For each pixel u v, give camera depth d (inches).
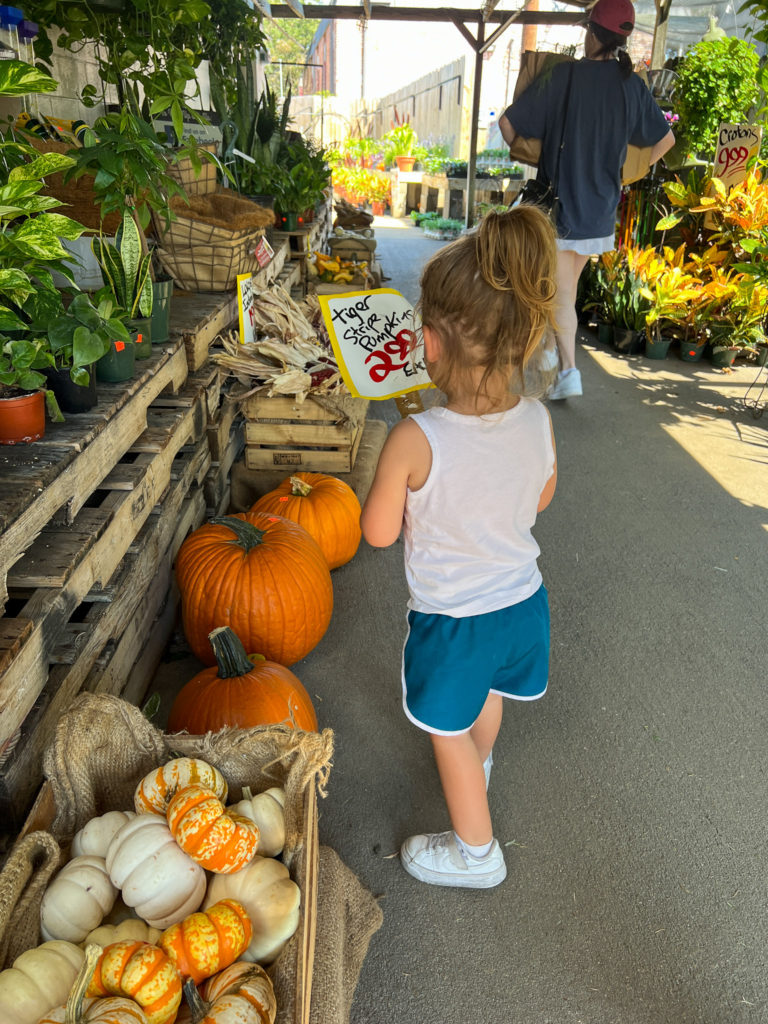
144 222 87.6
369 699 95.7
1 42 99.1
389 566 124.6
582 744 90.2
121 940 46.9
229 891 51.6
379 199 661.9
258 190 199.0
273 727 56.1
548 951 66.8
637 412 195.9
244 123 199.5
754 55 253.0
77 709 54.3
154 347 94.7
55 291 67.7
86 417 70.7
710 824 80.1
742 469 165.6
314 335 131.5
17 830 56.6
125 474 78.8
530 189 183.5
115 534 73.5
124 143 79.2
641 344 246.5
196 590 91.0
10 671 53.2
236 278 129.0
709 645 108.4
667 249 239.6
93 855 52.8
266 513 102.7
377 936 67.7
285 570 92.0
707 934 68.8
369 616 111.7
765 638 110.4
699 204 238.2
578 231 179.9
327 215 320.2
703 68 246.1
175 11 106.9
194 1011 43.9
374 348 72.6
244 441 140.6
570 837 78.0
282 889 51.5
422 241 467.5
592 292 265.6
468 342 54.9
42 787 54.5
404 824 78.9
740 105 248.4
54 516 66.8
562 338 190.1
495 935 68.1
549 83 172.7
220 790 56.3
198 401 105.3
